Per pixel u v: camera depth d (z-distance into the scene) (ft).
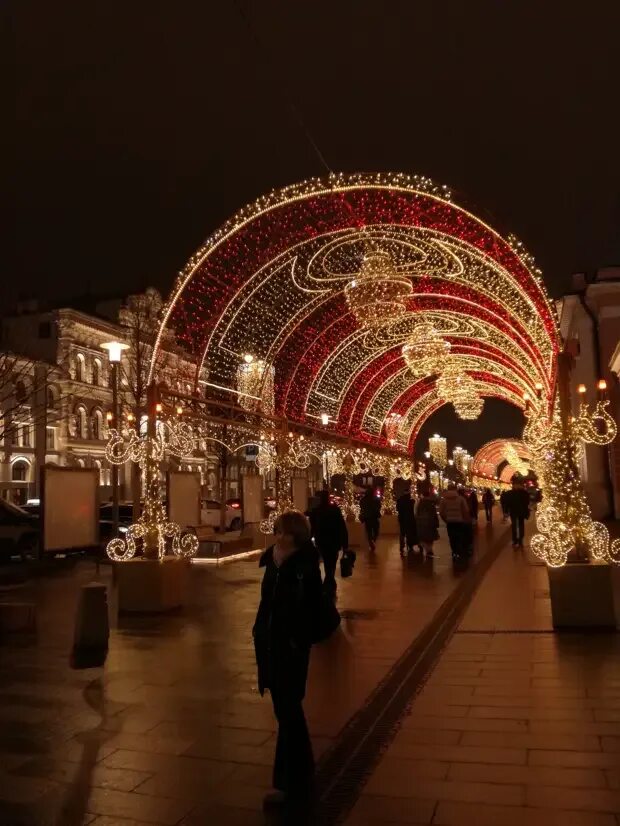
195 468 173.58
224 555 62.39
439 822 13.71
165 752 17.70
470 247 46.73
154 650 28.53
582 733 18.26
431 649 28.53
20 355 130.41
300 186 41.27
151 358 43.04
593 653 26.53
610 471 96.07
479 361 100.78
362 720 19.99
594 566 30.42
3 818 14.34
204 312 56.18
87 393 156.87
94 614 28.96
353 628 32.60
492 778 15.66
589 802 14.35
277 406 75.36
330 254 54.19
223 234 42.60
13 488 136.56
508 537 89.51
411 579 49.42
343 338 79.92
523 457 251.80
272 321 64.34
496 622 33.12
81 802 14.99
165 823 14.06
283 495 70.18
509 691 22.21
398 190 40.45
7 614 31.81
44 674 24.97
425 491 64.49
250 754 17.54
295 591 15.61
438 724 19.35
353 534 77.25
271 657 15.56
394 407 120.37
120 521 88.28
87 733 19.06
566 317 102.47
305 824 13.88
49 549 52.85
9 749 17.97
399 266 54.19
